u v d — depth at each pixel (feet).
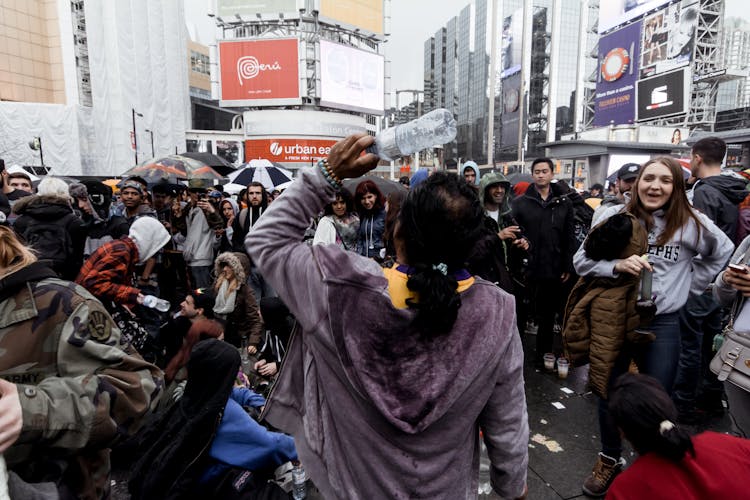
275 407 3.89
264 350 11.70
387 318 3.20
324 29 108.99
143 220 10.96
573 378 12.94
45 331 3.67
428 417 3.17
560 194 13.23
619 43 148.15
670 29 128.88
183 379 9.52
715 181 10.19
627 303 7.67
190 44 186.70
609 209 8.96
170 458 5.99
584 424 10.53
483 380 3.39
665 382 7.89
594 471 8.23
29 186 18.51
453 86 524.11
